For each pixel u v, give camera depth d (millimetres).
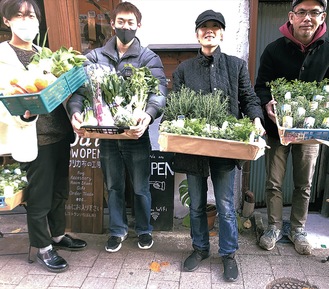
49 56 2145
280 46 2570
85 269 2617
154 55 2527
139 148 2574
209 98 2188
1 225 3322
